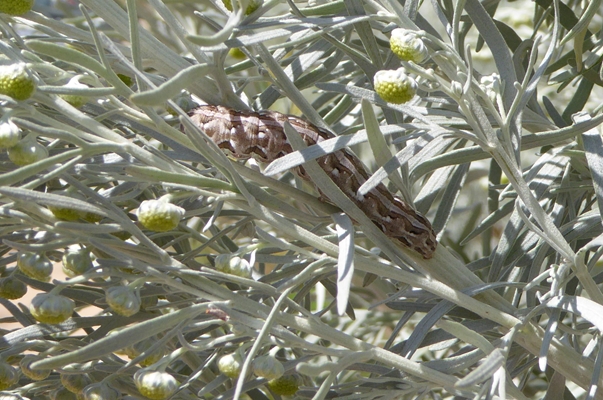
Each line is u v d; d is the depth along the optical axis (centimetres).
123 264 33
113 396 34
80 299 36
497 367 32
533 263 37
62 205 31
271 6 34
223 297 33
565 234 38
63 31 34
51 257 37
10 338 34
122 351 34
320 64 41
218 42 30
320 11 36
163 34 57
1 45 33
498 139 34
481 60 63
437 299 36
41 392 37
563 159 39
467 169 39
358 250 35
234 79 38
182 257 35
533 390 56
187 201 36
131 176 33
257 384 34
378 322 62
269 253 39
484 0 41
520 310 36
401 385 35
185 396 36
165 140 35
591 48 41
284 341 33
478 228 40
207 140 32
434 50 36
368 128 32
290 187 34
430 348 39
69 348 35
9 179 30
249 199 33
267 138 34
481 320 36
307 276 33
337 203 34
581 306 34
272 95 38
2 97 31
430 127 34
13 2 32
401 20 35
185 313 32
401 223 35
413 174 37
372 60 36
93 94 32
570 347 36
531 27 62
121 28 34
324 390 32
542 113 40
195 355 37
